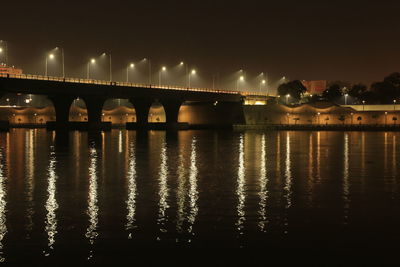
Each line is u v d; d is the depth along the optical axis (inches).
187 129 6628.9
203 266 834.8
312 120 6953.7
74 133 4793.3
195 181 1644.9
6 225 1055.0
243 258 868.6
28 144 3297.2
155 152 2760.8
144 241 952.9
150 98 5979.3
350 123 6791.3
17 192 1424.7
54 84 4426.7
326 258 868.6
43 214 1149.1
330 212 1178.6
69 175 1775.3
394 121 6614.2
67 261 854.5
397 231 1016.9
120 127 6727.4
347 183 1612.9
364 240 959.6
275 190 1472.7
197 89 6565.0
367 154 2687.0
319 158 2447.1
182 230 1021.8
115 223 1071.6
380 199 1334.9
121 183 1593.3
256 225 1060.5
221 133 5374.0
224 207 1227.9
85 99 5310.0
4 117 6963.6
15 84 4040.4
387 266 834.2
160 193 1414.9
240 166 2079.2
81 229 1026.7
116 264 842.2
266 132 5738.2
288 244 937.5
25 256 876.0
